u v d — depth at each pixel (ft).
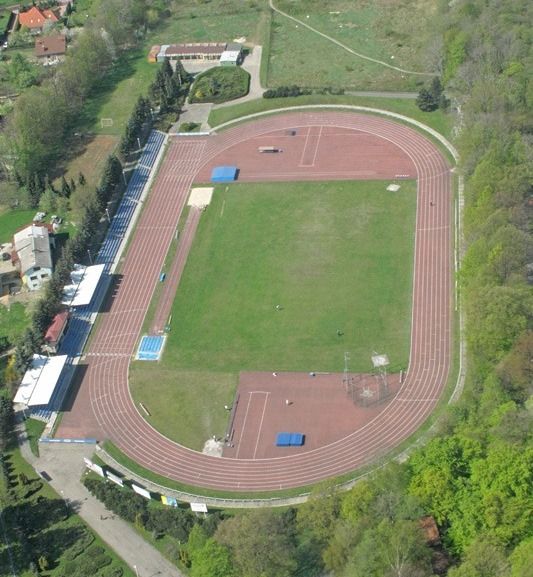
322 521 572.92
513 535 531.50
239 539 549.13
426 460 583.17
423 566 516.32
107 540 629.51
